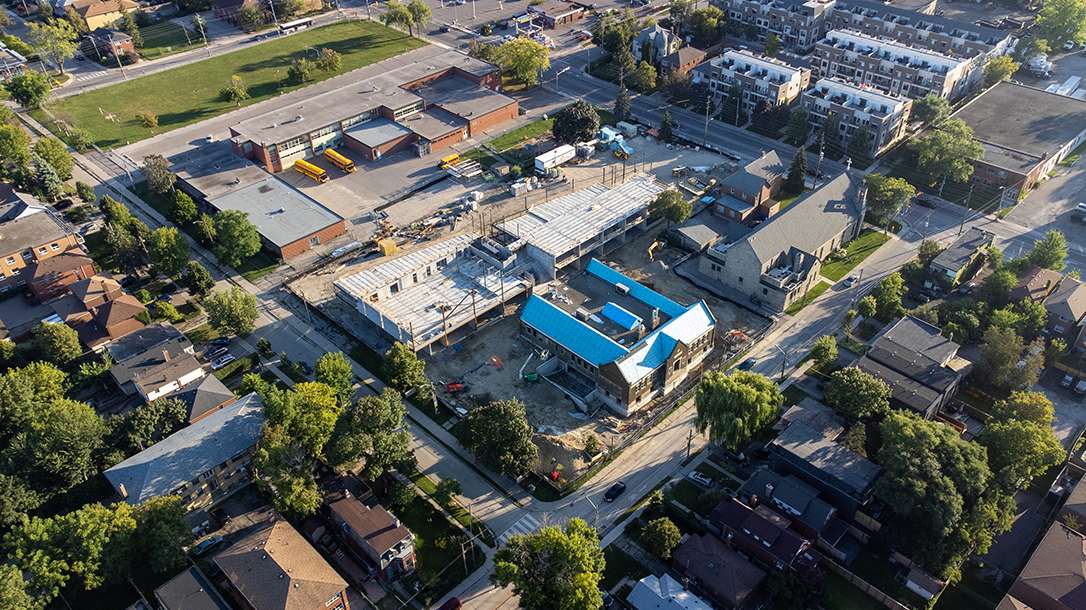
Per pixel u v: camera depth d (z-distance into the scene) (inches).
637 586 3683.6
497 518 4229.8
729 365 5275.6
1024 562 3956.7
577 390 5128.0
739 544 3946.9
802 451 4183.1
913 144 7239.2
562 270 6210.6
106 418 4805.6
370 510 3998.5
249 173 7426.2
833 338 5083.7
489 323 5703.7
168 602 3585.1
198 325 5748.0
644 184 6860.2
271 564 3629.4
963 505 3833.7
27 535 3690.9
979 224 6589.6
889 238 6496.1
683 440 4726.9
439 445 4704.7
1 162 7367.1
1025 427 4094.5
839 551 3902.6
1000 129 7500.0
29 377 4744.1
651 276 6166.3
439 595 3814.0
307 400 4384.8
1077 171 7199.8
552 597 3545.8
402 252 6456.7
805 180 7268.7
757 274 5748.0
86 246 6555.1
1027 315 5172.2
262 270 6323.8
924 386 4653.1
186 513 4148.6
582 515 4229.8
